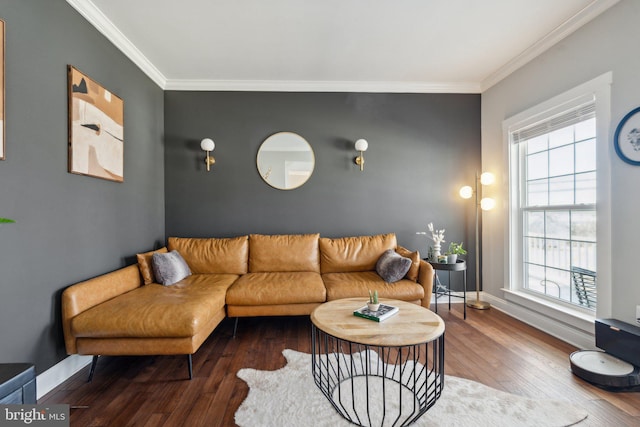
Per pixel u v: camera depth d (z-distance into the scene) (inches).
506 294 117.8
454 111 136.0
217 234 131.3
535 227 109.0
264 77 127.2
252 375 72.9
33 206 65.3
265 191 132.3
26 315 63.3
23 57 63.0
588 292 89.4
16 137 61.3
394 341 54.3
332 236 134.0
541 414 58.0
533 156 109.6
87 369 76.9
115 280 84.7
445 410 58.9
